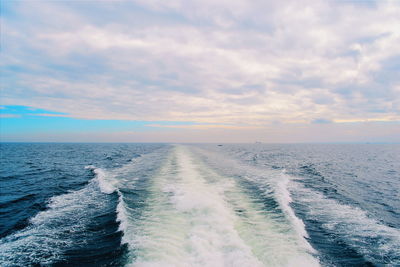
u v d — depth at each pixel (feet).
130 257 20.67
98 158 128.67
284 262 20.48
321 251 23.77
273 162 104.42
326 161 119.85
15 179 63.16
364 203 41.34
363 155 181.57
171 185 47.85
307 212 35.60
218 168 75.51
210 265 19.15
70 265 21.24
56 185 54.24
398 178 69.10
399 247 25.13
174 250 21.45
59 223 30.53
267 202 37.37
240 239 23.93
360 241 26.32
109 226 29.09
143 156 123.03
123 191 43.91
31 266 21.20
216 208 32.55
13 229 28.89
